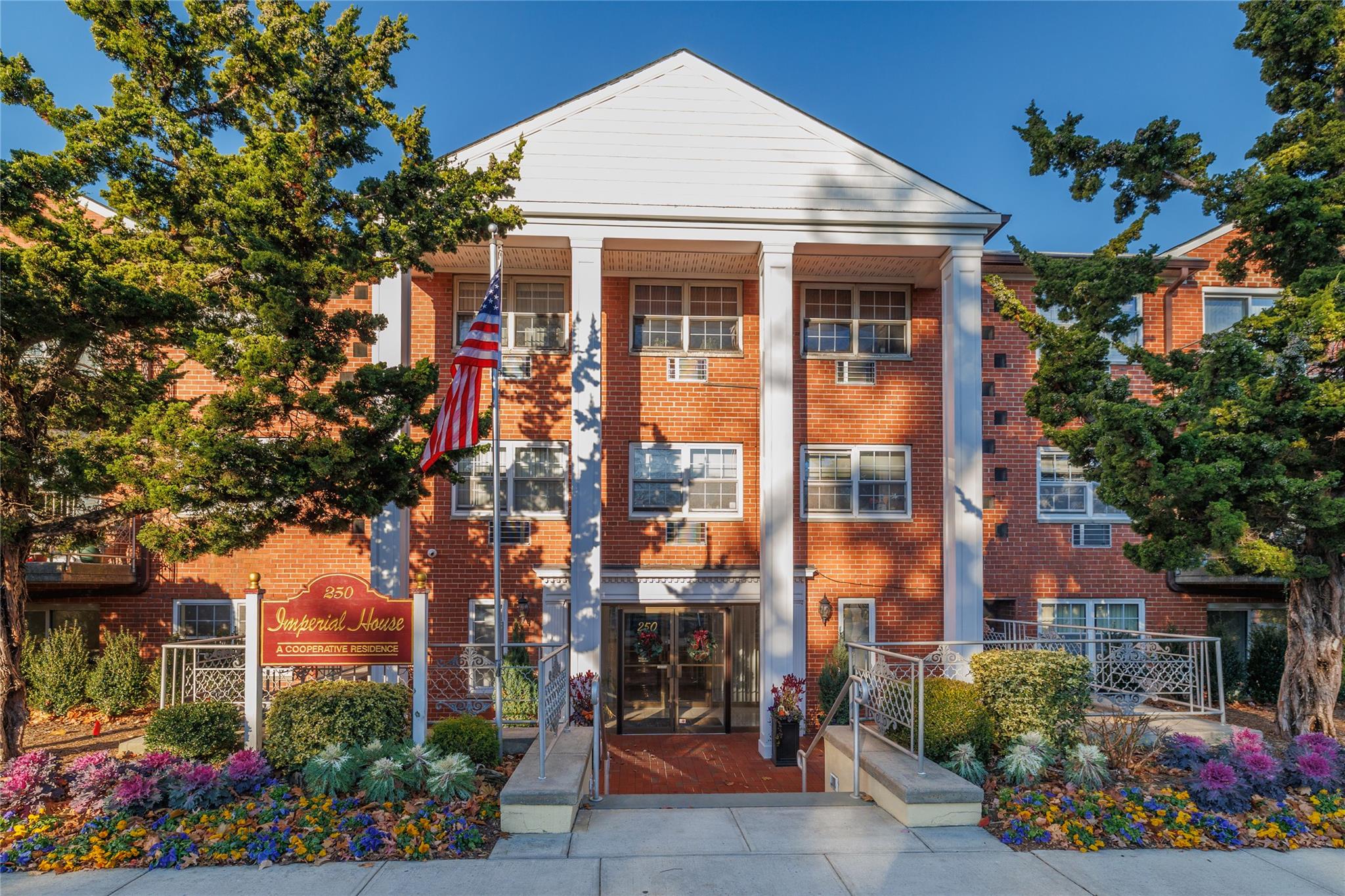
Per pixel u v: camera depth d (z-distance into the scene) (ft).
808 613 44.45
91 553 39.32
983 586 42.96
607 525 44.09
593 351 38.55
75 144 23.36
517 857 18.98
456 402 28.32
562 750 24.91
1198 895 17.07
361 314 26.86
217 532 24.95
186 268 24.02
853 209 40.09
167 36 25.38
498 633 27.73
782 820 21.85
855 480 45.50
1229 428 25.57
